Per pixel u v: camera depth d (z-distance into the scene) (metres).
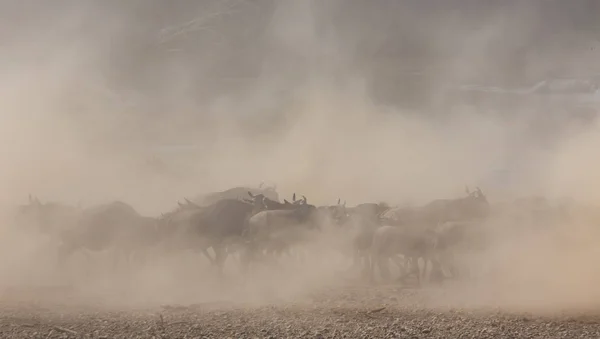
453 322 49.94
